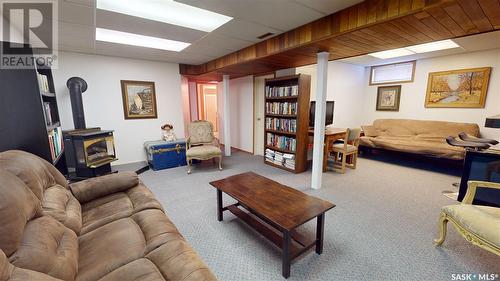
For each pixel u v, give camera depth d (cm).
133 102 437
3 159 132
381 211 249
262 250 186
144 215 160
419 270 162
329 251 183
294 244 182
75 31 265
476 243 148
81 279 106
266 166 434
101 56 396
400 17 180
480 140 303
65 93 370
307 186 328
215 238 203
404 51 409
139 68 436
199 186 329
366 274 159
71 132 319
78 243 134
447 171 396
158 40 312
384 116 548
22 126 189
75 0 188
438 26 202
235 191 206
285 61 354
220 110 645
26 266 92
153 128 466
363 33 219
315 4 202
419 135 462
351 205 264
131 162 446
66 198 164
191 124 453
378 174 381
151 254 120
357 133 396
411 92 495
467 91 417
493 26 202
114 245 129
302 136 383
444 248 185
